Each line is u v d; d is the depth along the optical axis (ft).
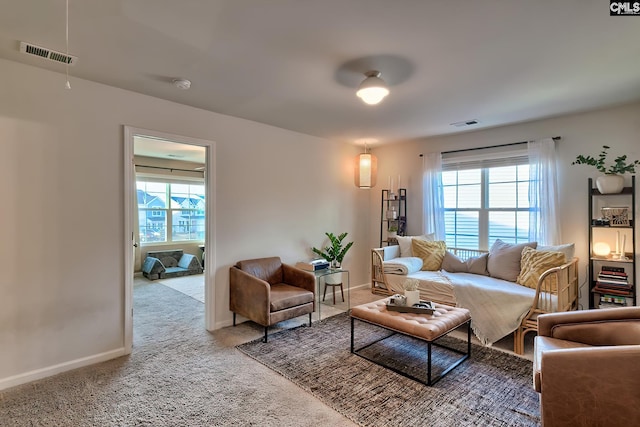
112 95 9.33
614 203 11.23
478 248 14.66
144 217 22.66
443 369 8.60
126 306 9.55
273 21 6.05
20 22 6.06
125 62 7.79
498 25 6.17
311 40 6.74
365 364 8.87
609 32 6.40
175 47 7.06
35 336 8.12
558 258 10.55
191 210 24.91
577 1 5.42
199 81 8.93
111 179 9.32
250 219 12.82
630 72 8.30
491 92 9.67
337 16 5.88
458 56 7.43
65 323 8.55
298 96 10.05
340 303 14.88
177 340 10.57
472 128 13.94
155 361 9.07
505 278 12.15
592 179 11.55
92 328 8.97
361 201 18.04
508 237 13.83
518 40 6.72
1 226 7.68
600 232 11.55
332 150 16.31
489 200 14.34
